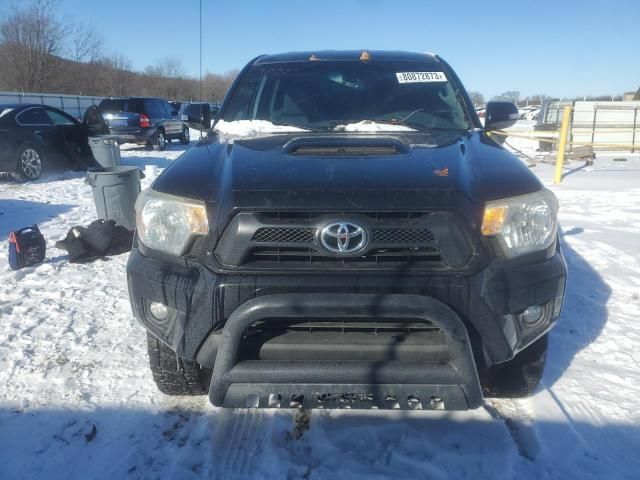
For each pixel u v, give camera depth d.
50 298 4.22
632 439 2.46
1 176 10.58
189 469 2.30
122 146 17.80
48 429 2.56
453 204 2.13
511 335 2.21
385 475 2.25
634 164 13.06
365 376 2.09
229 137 3.18
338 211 2.11
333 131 3.28
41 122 10.67
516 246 2.21
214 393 2.14
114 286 4.49
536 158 13.90
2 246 5.71
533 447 2.42
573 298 4.12
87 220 7.05
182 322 2.20
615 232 6.20
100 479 2.25
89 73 40.84
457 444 2.43
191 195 2.28
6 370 3.10
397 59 3.90
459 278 2.09
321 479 2.23
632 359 3.20
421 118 3.45
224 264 2.14
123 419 2.64
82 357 3.26
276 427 2.56
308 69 3.83
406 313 2.03
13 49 36.19
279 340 2.15
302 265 2.12
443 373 2.07
